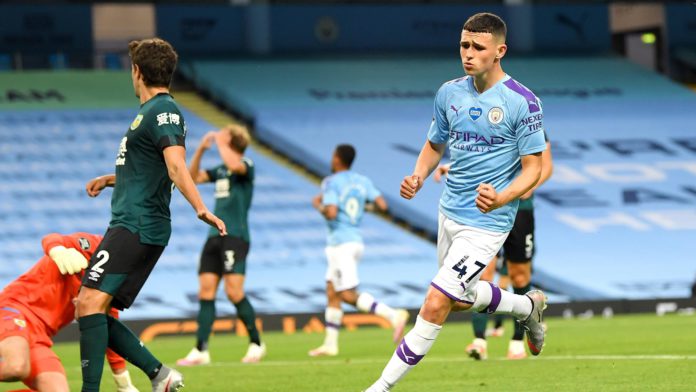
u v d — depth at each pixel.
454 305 21.97
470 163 21.78
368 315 67.25
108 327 21.23
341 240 41.78
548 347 40.53
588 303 71.44
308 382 29.52
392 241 84.44
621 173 95.94
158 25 105.44
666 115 105.56
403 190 22.48
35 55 102.88
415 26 112.00
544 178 32.59
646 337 45.12
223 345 53.00
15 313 19.17
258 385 29.03
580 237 86.44
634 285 79.56
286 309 72.81
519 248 33.50
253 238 82.94
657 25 117.06
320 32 109.56
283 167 94.06
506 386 26.19
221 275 40.12
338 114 100.69
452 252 21.61
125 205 20.66
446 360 35.25
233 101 101.31
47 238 20.17
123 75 104.19
